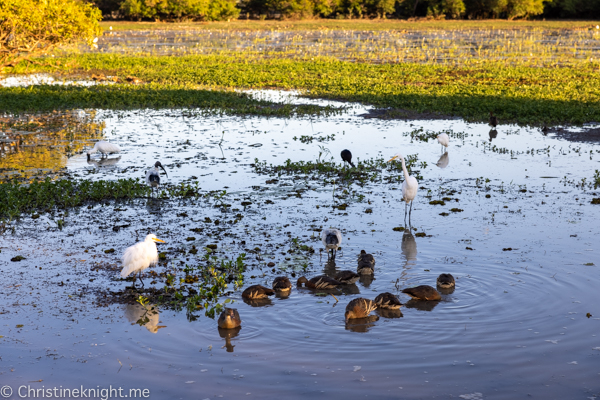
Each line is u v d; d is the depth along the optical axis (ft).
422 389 22.27
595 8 306.76
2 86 113.80
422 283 32.27
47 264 34.78
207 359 24.66
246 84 121.49
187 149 67.26
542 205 45.96
